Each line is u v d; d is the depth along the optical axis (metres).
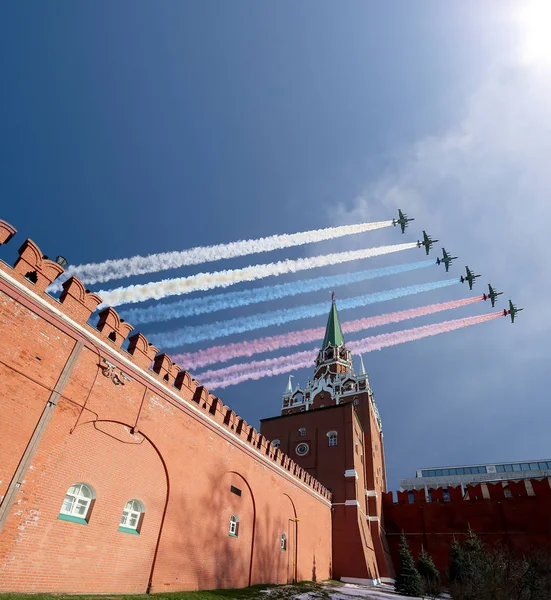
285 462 34.41
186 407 22.28
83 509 15.87
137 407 18.81
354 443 48.22
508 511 46.88
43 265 15.36
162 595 17.86
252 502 27.97
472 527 47.62
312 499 38.94
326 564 39.22
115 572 16.50
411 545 49.38
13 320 13.98
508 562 29.83
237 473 26.47
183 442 21.56
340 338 77.19
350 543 41.22
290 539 33.03
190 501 21.42
